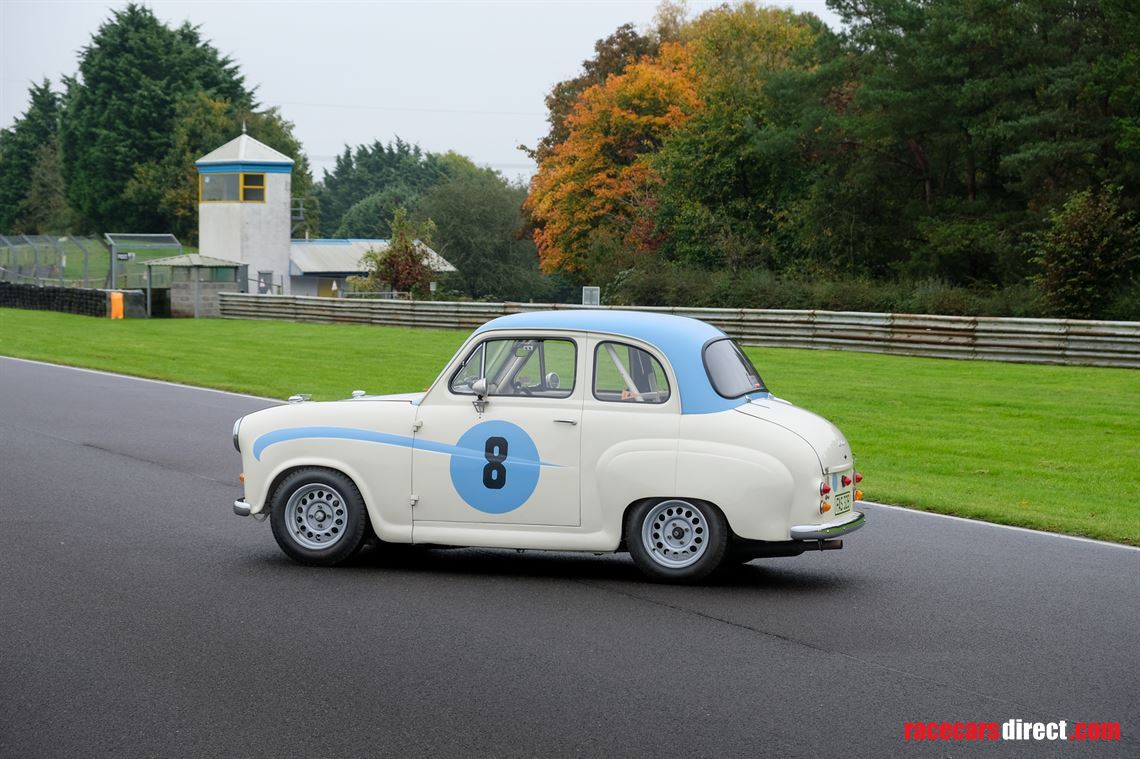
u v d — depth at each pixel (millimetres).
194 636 7234
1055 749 5484
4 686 6293
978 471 14438
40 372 26047
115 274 50719
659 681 6402
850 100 53281
